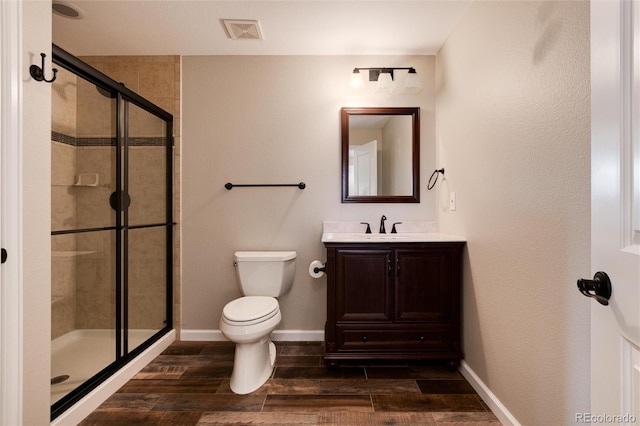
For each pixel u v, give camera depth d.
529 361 1.30
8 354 1.12
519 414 1.37
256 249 2.46
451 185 2.13
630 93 0.64
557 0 1.13
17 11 1.13
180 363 2.08
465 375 1.88
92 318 2.04
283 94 2.45
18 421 1.15
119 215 1.98
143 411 1.58
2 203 1.11
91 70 1.68
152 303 2.33
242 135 2.45
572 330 1.07
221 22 2.04
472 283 1.82
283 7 1.88
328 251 1.96
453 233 2.11
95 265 2.02
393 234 2.35
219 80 2.45
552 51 1.16
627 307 0.63
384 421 1.50
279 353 2.22
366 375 1.92
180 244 2.46
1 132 1.10
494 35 1.56
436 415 1.54
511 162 1.42
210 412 1.57
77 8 1.90
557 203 1.14
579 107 1.03
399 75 2.42
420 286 1.96
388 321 1.96
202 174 2.46
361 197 2.43
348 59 2.44
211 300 2.46
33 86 1.21
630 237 0.64
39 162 1.24
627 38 0.65
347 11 1.91
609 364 0.69
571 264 1.07
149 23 2.05
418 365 2.04
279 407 1.61
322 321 2.46
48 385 1.29
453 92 2.09
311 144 2.45
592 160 0.74
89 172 1.99
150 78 2.45
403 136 2.43
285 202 2.45
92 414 1.56
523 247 1.34
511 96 1.42
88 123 1.98
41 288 1.26
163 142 2.40
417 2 1.82
